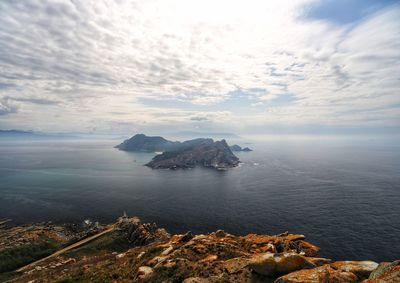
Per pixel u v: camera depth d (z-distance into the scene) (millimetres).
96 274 37656
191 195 193875
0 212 158625
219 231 49656
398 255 92062
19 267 81312
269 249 38156
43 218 147500
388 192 185250
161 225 131125
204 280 24797
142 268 33062
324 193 185625
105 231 104438
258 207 155250
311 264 23906
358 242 102750
